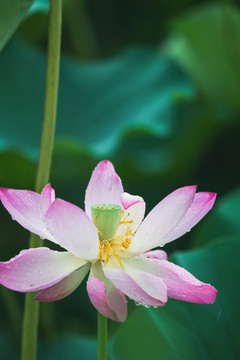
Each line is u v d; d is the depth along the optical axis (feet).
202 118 7.63
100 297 4.04
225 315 4.77
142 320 4.69
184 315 4.75
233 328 4.73
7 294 5.97
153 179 8.12
